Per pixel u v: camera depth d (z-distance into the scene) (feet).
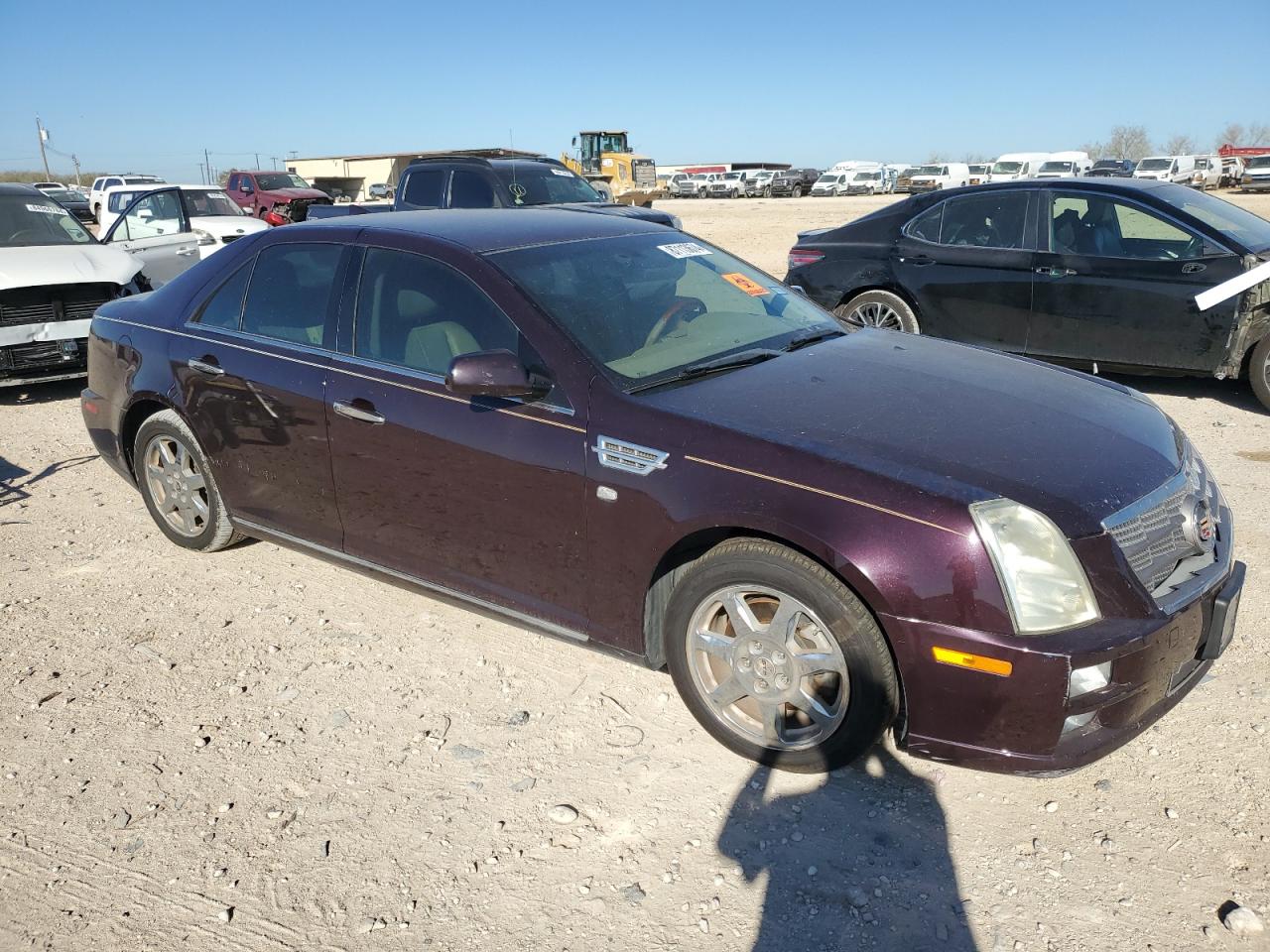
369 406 11.82
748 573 9.30
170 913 8.34
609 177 103.40
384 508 12.12
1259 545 14.47
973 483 8.70
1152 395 23.57
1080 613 8.32
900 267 25.32
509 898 8.36
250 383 13.11
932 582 8.39
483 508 11.11
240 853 9.00
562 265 11.98
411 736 10.66
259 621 13.37
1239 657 11.48
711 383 10.71
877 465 8.95
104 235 34.35
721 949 7.77
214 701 11.45
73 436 22.74
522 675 11.81
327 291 12.71
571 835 9.07
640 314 11.60
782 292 14.01
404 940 7.97
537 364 10.73
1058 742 8.44
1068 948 7.64
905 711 8.93
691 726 10.68
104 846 9.15
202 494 14.96
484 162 41.65
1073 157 160.45
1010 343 23.95
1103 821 8.98
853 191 178.29
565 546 10.60
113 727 10.99
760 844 8.87
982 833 8.91
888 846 8.80
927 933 7.84
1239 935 7.66
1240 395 23.26
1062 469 9.04
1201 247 21.12
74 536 16.38
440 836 9.12
